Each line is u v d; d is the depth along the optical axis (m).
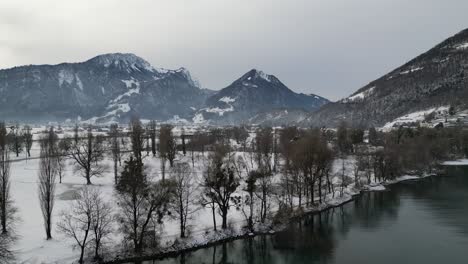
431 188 158.12
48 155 120.50
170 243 87.50
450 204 130.50
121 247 82.62
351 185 156.88
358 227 106.75
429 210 123.19
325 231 103.38
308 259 85.06
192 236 91.94
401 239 96.25
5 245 72.00
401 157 187.12
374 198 141.12
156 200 85.56
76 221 87.88
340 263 82.44
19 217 89.25
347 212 122.12
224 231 96.62
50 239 81.44
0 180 93.56
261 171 121.00
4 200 80.12
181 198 91.81
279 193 128.75
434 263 81.25
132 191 84.75
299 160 123.88
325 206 125.75
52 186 97.31
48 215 81.69
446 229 103.38
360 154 187.00
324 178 153.38
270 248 91.50
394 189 156.88
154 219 92.06
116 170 131.00
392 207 127.62
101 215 85.50
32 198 109.25
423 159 193.88
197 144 199.50
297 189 128.25
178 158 171.25
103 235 81.38
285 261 84.19
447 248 89.50
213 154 153.38
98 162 161.12
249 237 97.44
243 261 84.50
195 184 126.50
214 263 83.19
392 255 86.00
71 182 130.50
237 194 119.38
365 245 92.56
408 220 112.31
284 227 104.88
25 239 80.94
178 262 82.56
